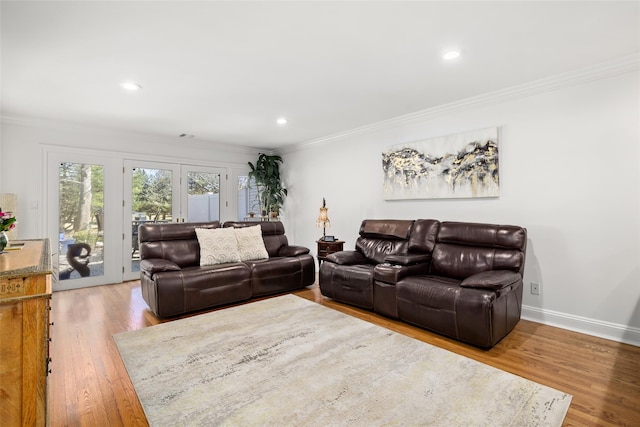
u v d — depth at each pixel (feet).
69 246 14.42
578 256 9.30
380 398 5.92
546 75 9.43
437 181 12.45
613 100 8.67
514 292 9.02
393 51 7.93
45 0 5.78
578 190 9.28
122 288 14.44
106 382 6.58
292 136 17.30
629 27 6.90
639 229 8.36
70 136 14.44
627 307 8.54
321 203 17.95
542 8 6.23
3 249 6.32
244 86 10.09
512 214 10.59
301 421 5.31
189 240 13.17
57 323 9.96
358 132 15.61
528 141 10.21
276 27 6.82
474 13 6.39
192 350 7.98
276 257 14.29
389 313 10.16
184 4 6.00
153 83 9.77
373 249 13.01
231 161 19.80
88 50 7.70
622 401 5.82
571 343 8.41
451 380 6.53
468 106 11.54
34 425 4.10
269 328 9.41
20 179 13.25
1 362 3.96
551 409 5.58
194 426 5.23
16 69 8.68
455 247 10.78
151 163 16.79
